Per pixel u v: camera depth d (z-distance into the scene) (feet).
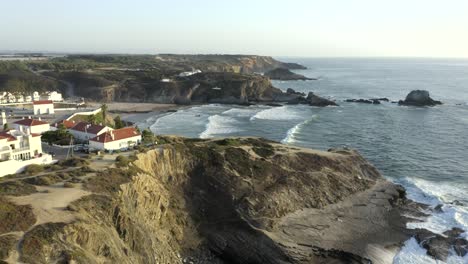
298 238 171.83
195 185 194.08
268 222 176.55
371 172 240.53
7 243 101.55
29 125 248.52
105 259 117.39
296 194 199.72
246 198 185.57
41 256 100.68
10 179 153.38
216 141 239.30
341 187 216.13
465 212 201.16
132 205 151.74
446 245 171.63
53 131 242.37
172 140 236.63
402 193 226.99
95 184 149.18
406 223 191.93
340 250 166.09
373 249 169.99
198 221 178.60
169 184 190.80
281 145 256.32
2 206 117.50
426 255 166.81
